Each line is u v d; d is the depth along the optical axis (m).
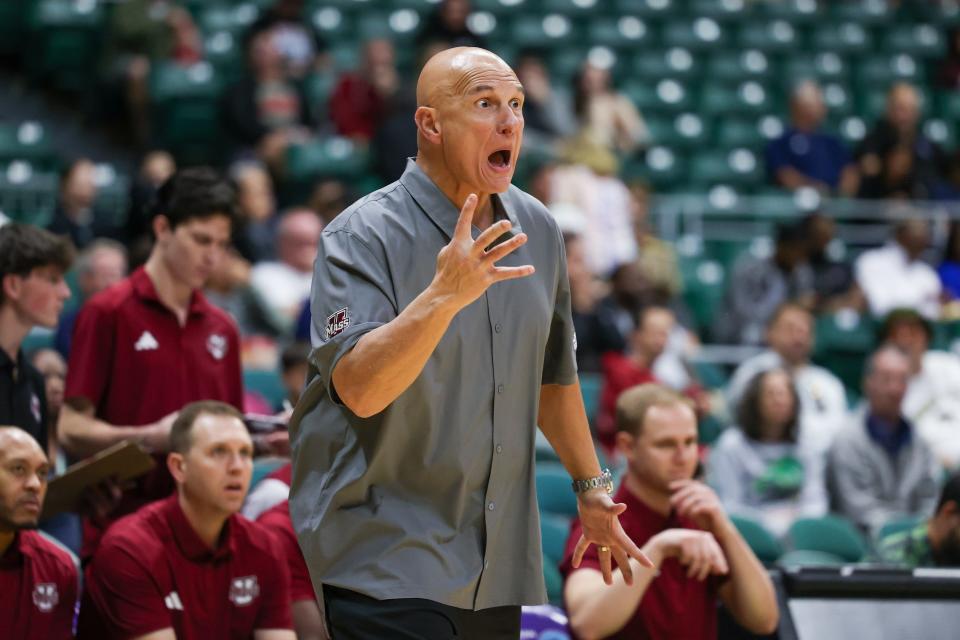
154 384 13.36
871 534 19.67
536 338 8.61
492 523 8.45
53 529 14.39
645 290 26.66
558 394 9.10
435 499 8.36
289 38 35.28
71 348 13.38
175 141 35.16
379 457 8.19
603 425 22.64
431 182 8.47
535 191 30.66
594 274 29.59
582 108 34.78
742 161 37.81
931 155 35.69
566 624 13.62
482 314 8.37
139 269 13.70
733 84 40.97
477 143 8.17
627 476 13.54
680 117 39.56
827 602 13.35
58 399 15.08
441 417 8.27
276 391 21.81
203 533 12.32
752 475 20.61
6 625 11.70
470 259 7.31
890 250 30.41
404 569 8.14
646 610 12.94
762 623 12.94
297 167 32.28
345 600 8.27
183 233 13.27
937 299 30.30
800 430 21.12
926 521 16.27
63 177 26.66
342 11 39.81
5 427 11.70
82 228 26.47
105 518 12.71
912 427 21.38
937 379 24.89
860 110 41.59
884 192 34.50
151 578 12.03
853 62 42.75
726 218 33.31
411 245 8.32
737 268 29.39
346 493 8.26
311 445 8.51
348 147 32.81
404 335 7.38
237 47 37.53
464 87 8.20
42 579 11.96
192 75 35.47
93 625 12.23
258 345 23.34
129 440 12.59
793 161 35.72
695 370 25.66
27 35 38.69
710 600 13.26
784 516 20.30
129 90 35.94
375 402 7.62
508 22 41.00
